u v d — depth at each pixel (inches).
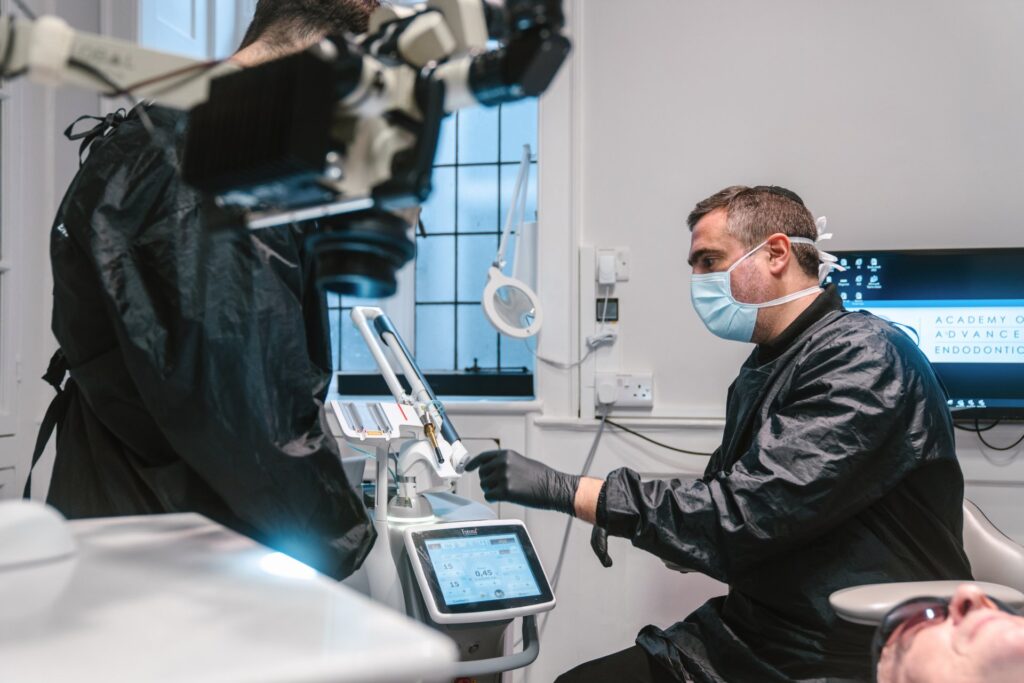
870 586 41.2
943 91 88.9
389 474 54.6
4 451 79.5
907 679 26.3
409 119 18.4
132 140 31.9
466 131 103.8
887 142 89.4
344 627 14.8
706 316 61.6
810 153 90.3
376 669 13.1
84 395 34.9
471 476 90.7
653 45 92.0
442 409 55.4
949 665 25.3
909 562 50.4
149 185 31.2
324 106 16.8
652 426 89.9
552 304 91.8
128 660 13.0
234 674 12.5
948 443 51.1
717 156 91.2
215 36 98.6
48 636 14.1
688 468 89.6
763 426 51.7
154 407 30.6
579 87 92.0
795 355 55.3
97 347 33.7
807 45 90.4
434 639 14.3
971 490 85.9
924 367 53.1
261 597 16.5
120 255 30.7
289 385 33.2
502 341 102.8
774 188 62.4
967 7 88.7
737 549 48.3
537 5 18.3
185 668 12.7
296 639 14.0
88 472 36.8
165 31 90.9
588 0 92.7
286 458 32.3
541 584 46.1
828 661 49.5
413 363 56.5
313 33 35.2
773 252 58.9
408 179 17.8
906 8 89.2
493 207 103.3
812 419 49.3
